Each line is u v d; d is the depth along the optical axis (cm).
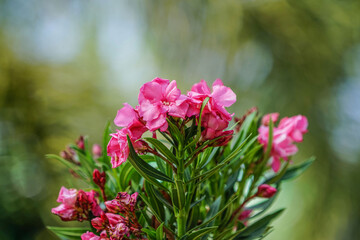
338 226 432
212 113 82
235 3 425
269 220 105
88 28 490
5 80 454
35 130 442
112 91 508
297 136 110
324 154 427
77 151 118
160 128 80
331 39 434
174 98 80
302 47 432
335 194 427
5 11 477
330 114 429
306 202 436
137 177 104
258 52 440
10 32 482
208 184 108
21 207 404
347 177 427
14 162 416
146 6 443
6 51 470
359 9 437
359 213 426
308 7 428
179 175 86
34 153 429
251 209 114
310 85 430
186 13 432
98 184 100
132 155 82
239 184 108
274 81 435
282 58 434
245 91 432
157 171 87
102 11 471
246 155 104
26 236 408
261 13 430
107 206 90
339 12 432
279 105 428
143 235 93
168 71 453
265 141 109
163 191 97
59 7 482
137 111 83
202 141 85
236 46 427
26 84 464
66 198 97
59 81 486
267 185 104
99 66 514
